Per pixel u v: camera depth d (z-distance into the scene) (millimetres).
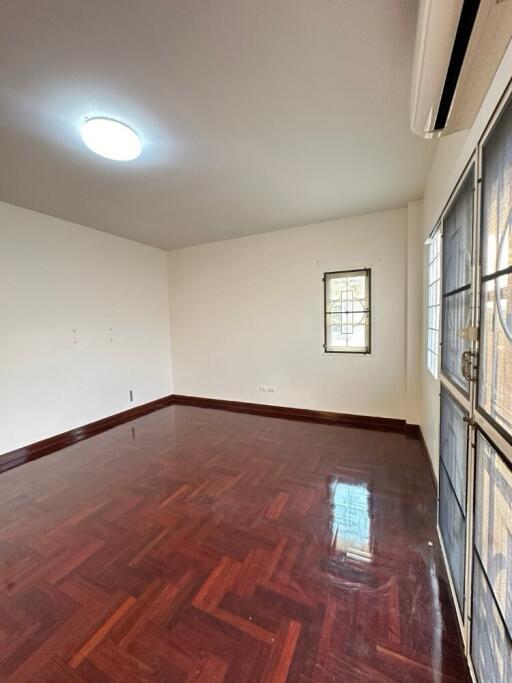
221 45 1308
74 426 3568
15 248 3025
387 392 3611
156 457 2949
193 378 4906
